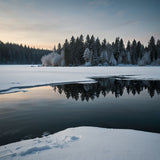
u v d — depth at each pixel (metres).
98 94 10.92
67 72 30.73
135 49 70.50
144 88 13.60
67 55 63.66
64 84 15.43
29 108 7.37
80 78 20.00
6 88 11.94
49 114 6.41
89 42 62.28
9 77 20.09
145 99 9.41
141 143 3.12
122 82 17.53
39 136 4.31
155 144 3.06
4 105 7.84
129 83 16.70
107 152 2.75
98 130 4.05
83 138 3.49
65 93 11.15
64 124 5.30
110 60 63.16
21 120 5.70
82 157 2.61
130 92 11.77
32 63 115.56
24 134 4.44
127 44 73.12
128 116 6.20
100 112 6.76
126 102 8.64
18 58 108.31
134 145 3.03
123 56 67.62
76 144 3.15
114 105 7.98
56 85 14.79
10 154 2.77
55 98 9.54
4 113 6.54
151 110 7.07
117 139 3.37
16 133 4.51
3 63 98.81
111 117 6.09
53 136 3.79
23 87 13.23
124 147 2.94
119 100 9.14
